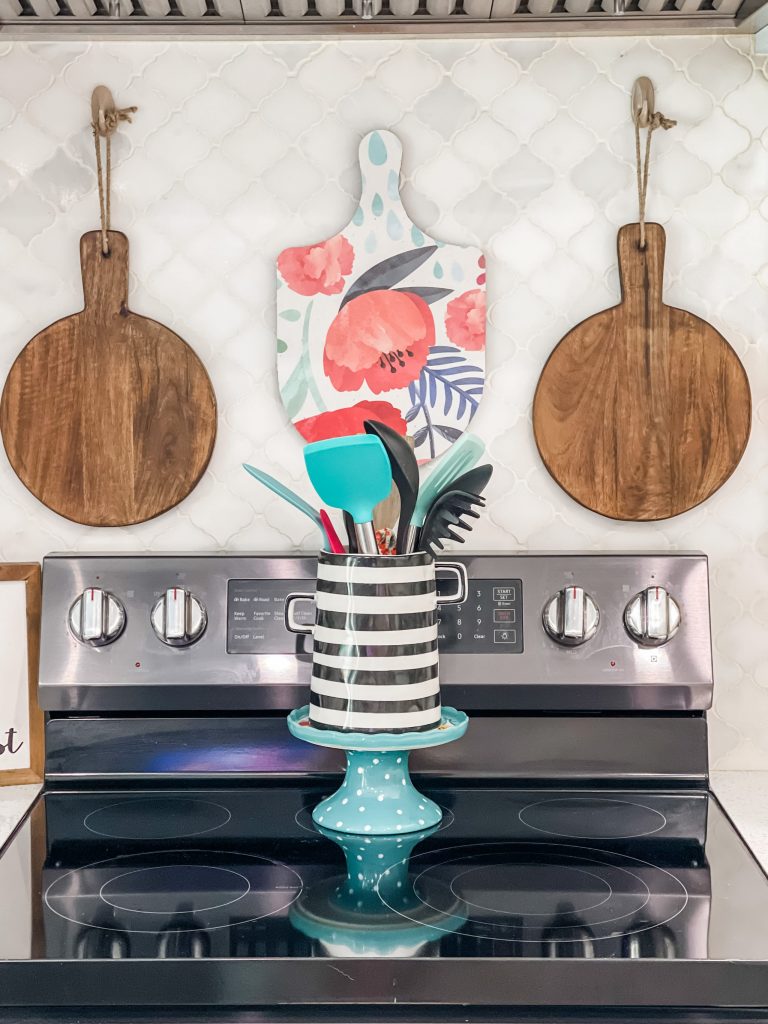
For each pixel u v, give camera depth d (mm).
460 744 1319
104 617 1301
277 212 1438
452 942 869
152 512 1426
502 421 1445
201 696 1308
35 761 1357
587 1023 837
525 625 1313
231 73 1428
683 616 1319
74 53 1424
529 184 1438
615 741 1318
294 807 1218
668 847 1103
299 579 1323
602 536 1446
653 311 1417
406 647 1115
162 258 1438
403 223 1430
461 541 1231
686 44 1426
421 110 1432
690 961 835
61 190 1433
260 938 876
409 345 1433
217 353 1443
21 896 969
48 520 1443
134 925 906
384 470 1117
